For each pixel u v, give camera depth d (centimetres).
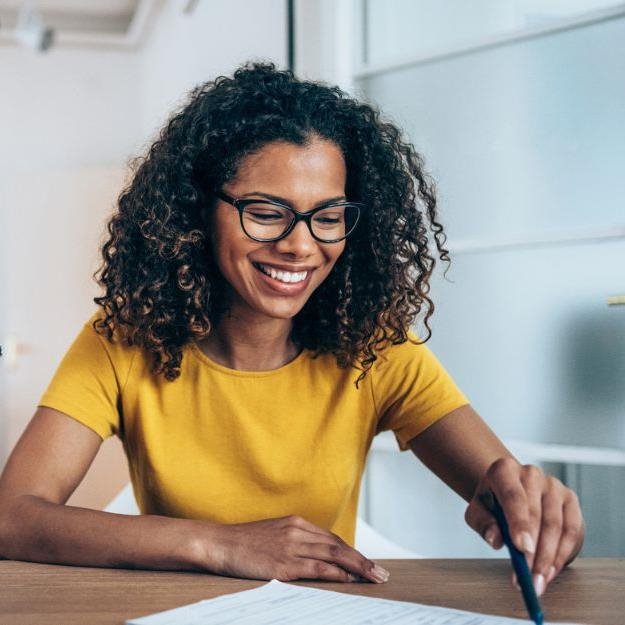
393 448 225
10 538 98
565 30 194
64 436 115
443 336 215
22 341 416
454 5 216
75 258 409
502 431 204
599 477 189
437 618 73
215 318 122
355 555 91
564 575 95
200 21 352
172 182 116
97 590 85
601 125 188
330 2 236
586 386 190
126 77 494
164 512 122
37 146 487
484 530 92
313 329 126
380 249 125
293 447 123
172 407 122
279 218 109
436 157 219
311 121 111
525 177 201
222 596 80
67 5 464
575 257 192
